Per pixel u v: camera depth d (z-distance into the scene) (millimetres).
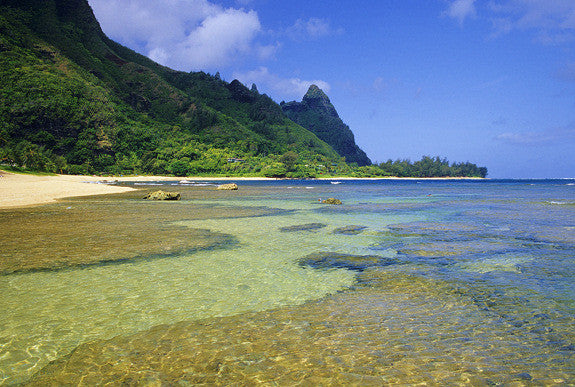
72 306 7766
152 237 15984
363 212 27625
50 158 153250
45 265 11062
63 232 16984
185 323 6953
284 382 4879
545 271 10680
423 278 10031
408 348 5875
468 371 5133
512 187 100875
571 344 5984
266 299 8344
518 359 5492
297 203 36312
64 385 4840
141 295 8531
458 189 84375
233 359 5547
